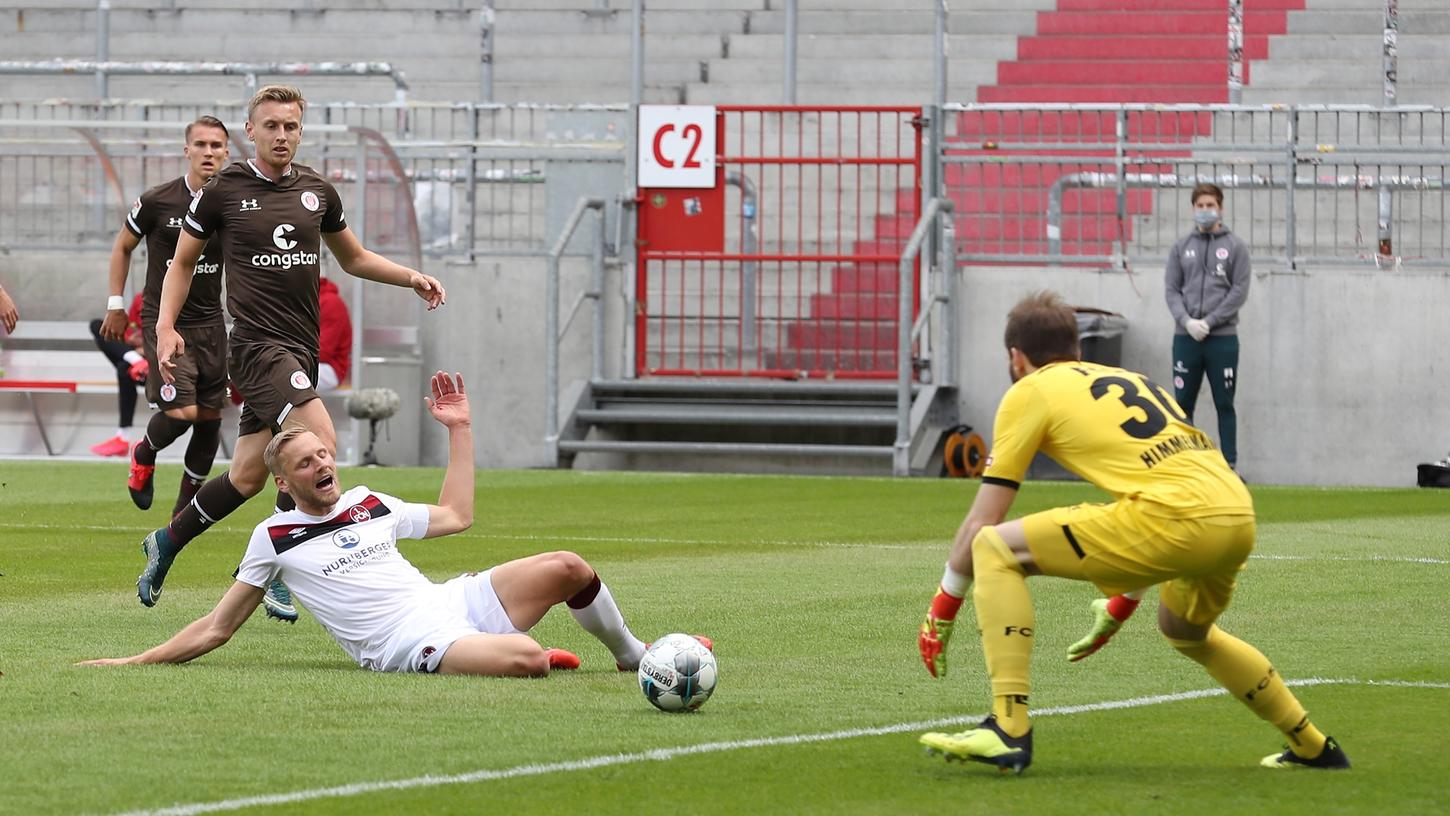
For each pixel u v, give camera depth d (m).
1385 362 52.34
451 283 56.88
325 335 52.44
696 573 28.52
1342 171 58.06
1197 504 13.70
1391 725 16.31
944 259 54.12
